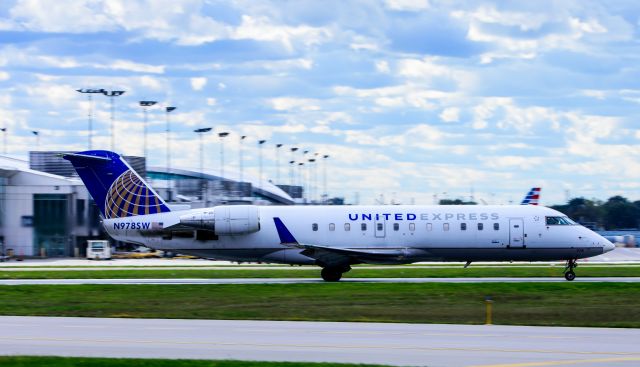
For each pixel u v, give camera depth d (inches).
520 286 7062.0
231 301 6102.4
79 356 3540.8
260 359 3472.0
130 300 6200.8
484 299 6161.4
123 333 4276.6
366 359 3457.2
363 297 6318.9
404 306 5728.3
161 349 3725.4
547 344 3858.3
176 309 5590.6
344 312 5403.5
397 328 4530.0
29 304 5915.4
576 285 7135.8
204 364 3289.9
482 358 3462.1
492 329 4505.4
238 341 3964.1
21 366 3253.0
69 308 5644.7
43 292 6860.2
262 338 4067.4
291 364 3287.4
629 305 5802.2
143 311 5477.4
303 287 7145.7
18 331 4370.1
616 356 3503.9
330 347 3769.7
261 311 5462.6
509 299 6176.2
